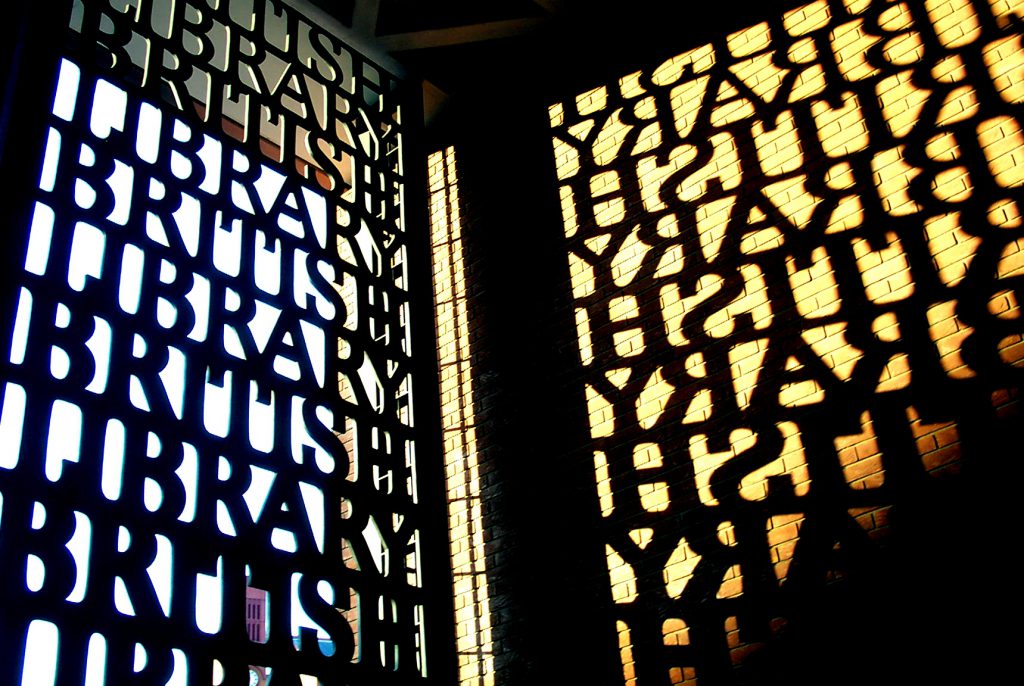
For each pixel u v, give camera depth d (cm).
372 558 449
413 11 619
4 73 422
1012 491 384
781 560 430
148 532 378
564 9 612
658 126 572
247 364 443
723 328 493
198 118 490
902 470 414
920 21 500
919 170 466
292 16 578
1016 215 429
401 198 585
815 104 516
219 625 383
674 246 529
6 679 320
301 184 521
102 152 440
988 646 368
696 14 590
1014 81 455
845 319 456
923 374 425
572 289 560
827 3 538
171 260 439
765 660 418
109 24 588
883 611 397
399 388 532
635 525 481
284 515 424
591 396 525
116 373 396
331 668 410
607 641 466
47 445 365
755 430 461
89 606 350
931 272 441
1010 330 410
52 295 392
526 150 628
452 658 470
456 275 618
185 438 407
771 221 501
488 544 528
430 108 666
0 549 338
